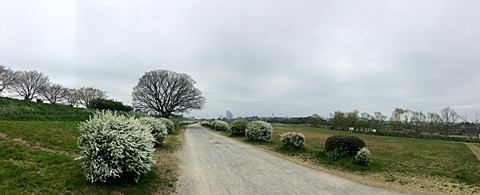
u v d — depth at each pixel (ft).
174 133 90.27
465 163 44.24
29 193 19.43
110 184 22.82
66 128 47.52
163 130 51.31
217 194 24.25
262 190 25.61
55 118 74.84
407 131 137.90
